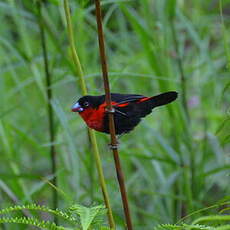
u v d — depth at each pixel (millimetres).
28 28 13609
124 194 5988
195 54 13078
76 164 8891
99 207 5145
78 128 12688
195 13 12648
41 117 11281
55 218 9031
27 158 13055
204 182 10766
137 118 8070
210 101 12359
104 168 12453
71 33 6570
